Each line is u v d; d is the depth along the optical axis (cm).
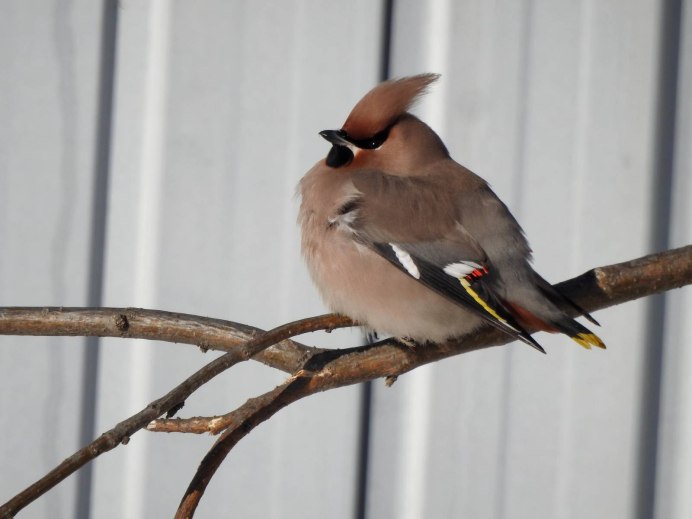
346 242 747
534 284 730
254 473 985
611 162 995
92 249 982
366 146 802
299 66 987
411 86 806
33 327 691
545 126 995
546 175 997
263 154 986
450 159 814
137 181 983
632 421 988
